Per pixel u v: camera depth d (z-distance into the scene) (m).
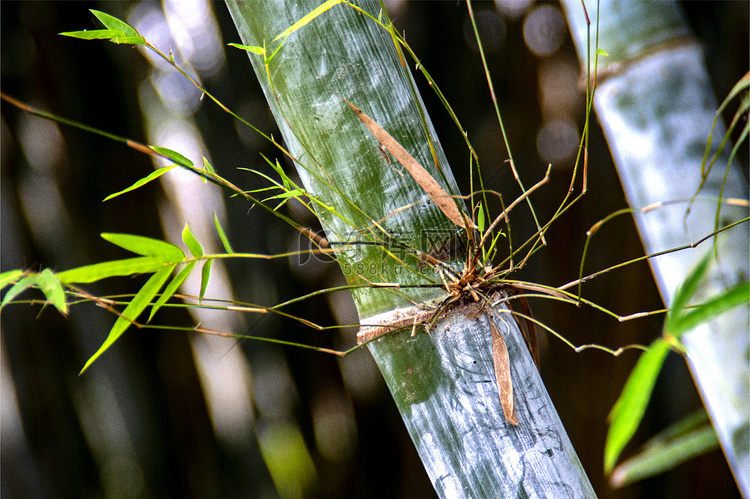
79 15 2.98
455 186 1.26
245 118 2.91
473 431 1.22
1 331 2.75
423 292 1.23
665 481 2.96
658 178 1.38
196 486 3.08
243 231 3.00
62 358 2.86
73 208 2.88
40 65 2.84
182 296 1.23
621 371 2.95
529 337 1.27
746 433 1.31
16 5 2.77
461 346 1.22
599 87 1.41
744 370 1.31
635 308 2.97
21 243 2.72
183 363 3.09
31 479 2.71
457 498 1.23
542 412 1.23
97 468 2.92
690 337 1.35
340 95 1.23
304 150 1.25
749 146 2.61
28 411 2.75
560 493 1.21
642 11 1.39
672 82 1.38
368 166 1.24
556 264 3.09
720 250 1.34
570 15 1.44
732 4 2.77
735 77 2.75
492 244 1.24
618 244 3.02
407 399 1.24
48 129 2.87
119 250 2.98
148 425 2.99
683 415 2.83
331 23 1.24
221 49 2.99
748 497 1.31
